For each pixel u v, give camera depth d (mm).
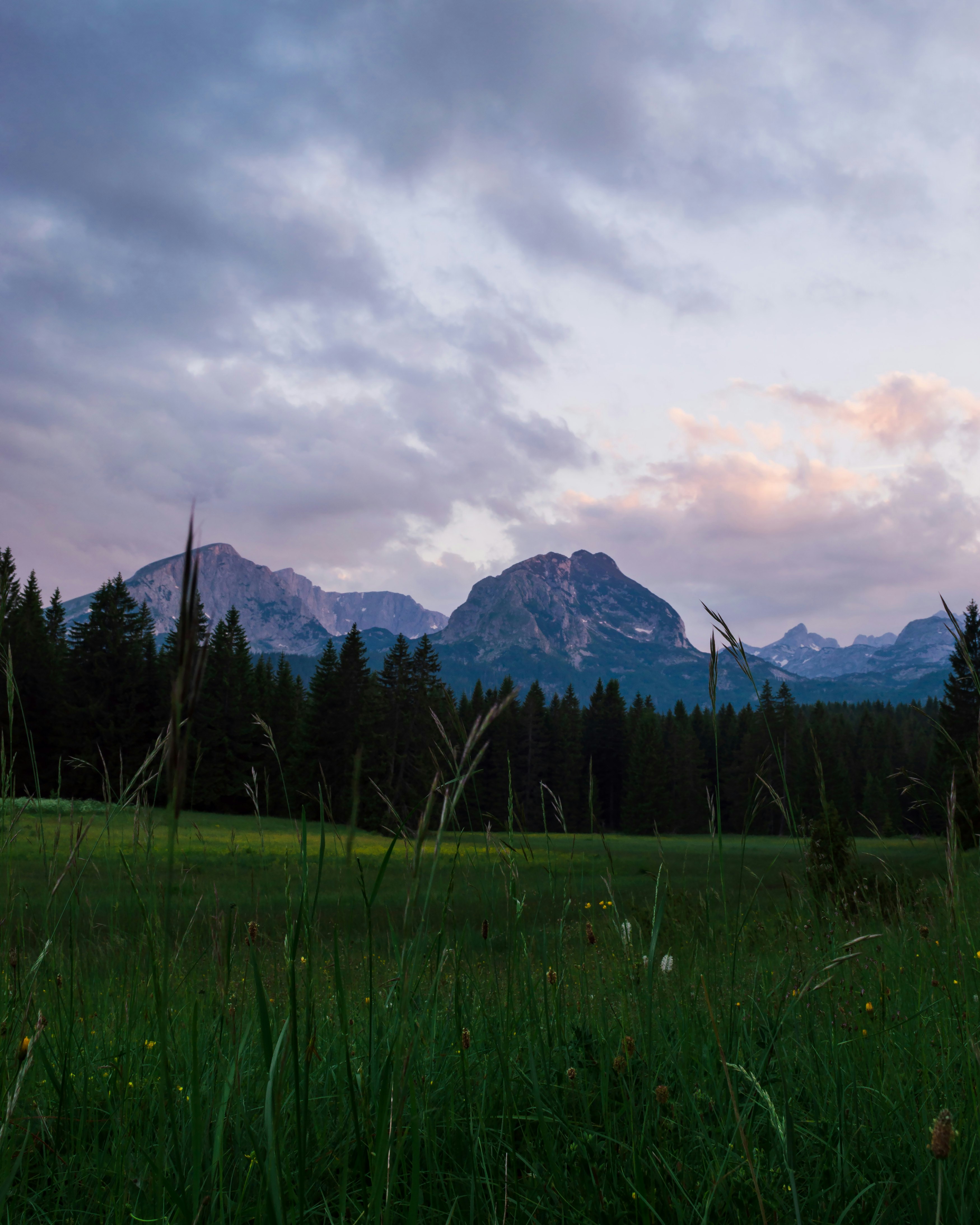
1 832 2059
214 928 2045
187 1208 1202
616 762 95750
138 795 1914
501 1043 1978
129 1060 2031
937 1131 1097
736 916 2188
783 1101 1801
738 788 66562
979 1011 2119
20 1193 1506
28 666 50562
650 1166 1625
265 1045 1129
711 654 2090
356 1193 1518
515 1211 1508
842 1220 1427
